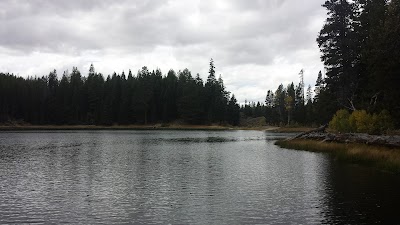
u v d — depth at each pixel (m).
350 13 45.56
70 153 36.38
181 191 17.72
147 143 52.53
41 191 17.73
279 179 20.89
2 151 38.22
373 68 34.28
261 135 83.56
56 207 14.73
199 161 29.86
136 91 127.25
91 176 22.06
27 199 16.08
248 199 15.97
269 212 13.85
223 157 33.06
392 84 32.91
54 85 149.38
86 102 133.88
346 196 16.33
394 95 33.62
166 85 142.50
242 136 78.06
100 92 133.62
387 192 17.02
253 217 13.22
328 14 47.19
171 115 135.62
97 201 15.71
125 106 128.25
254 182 20.02
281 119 140.50
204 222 12.66
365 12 43.28
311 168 25.19
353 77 44.94
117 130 112.06
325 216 13.24
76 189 18.22
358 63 44.34
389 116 36.59
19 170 24.48
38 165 27.06
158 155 34.91
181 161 29.89
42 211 14.14
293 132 100.00
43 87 143.62
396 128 37.69
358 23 44.12
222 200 15.82
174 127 125.06
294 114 126.50
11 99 126.94
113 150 40.16
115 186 18.97
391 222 12.44
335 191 17.41
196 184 19.50
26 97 128.50
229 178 21.36
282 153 36.62
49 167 25.98
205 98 135.12
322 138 43.81
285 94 148.38
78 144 49.28
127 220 12.94
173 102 136.00
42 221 12.84
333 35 46.41
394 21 29.50
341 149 33.94
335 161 29.09
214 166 26.70
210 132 101.00
